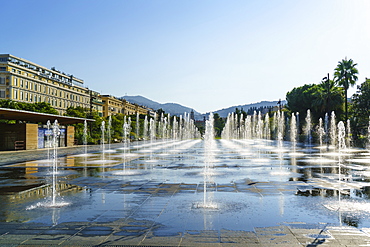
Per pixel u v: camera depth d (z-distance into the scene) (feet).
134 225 18.81
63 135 131.03
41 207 23.26
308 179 36.14
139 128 264.31
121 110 421.59
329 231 17.57
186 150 101.04
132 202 24.70
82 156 75.66
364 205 23.36
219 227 18.34
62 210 22.34
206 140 94.07
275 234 17.13
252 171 43.65
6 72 203.51
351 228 18.06
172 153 85.87
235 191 28.99
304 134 177.27
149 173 41.98
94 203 24.43
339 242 15.93
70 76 305.12
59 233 17.44
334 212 21.42
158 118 350.84
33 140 110.22
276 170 44.65
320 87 168.66
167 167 49.34
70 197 26.71
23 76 216.95
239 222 19.27
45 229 18.15
